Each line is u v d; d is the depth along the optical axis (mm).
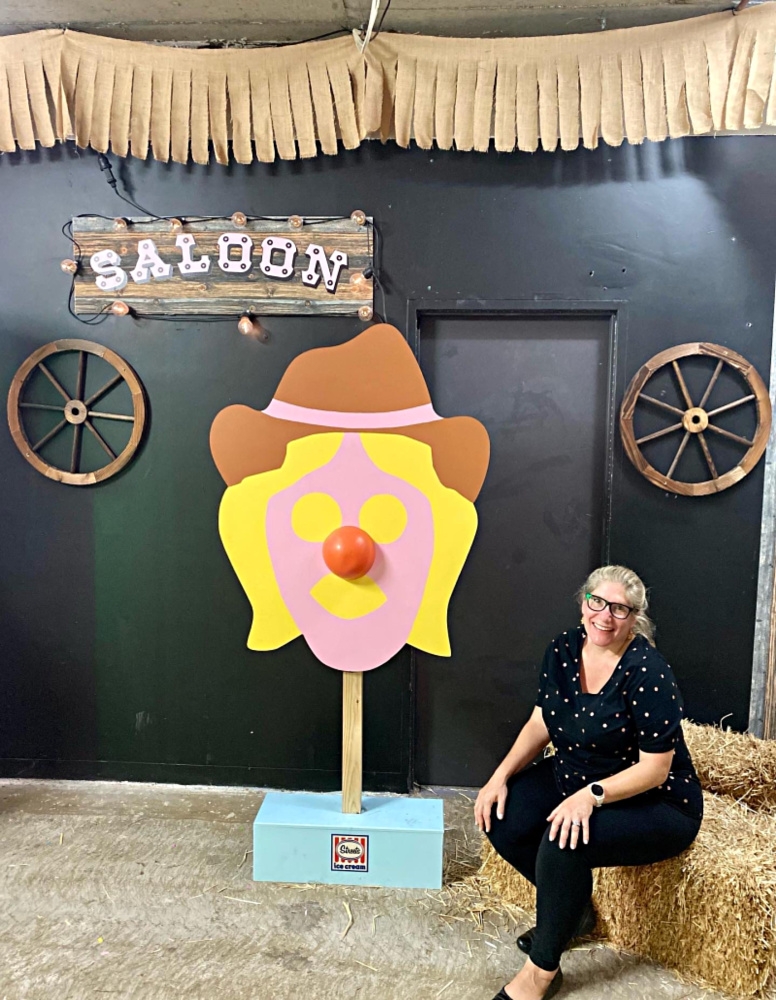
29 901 1906
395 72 2189
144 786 2543
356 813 2072
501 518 2498
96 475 2449
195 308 2373
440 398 2479
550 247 2307
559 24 2236
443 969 1683
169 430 2447
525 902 1901
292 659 2471
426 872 1985
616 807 1603
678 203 2268
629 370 2324
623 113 2152
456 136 2215
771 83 2059
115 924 1827
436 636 2199
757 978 1575
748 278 2271
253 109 2250
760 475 2318
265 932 1804
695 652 2379
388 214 2326
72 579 2521
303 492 2230
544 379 2447
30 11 2236
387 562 2197
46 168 2396
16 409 2445
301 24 2273
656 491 2344
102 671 2537
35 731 2572
